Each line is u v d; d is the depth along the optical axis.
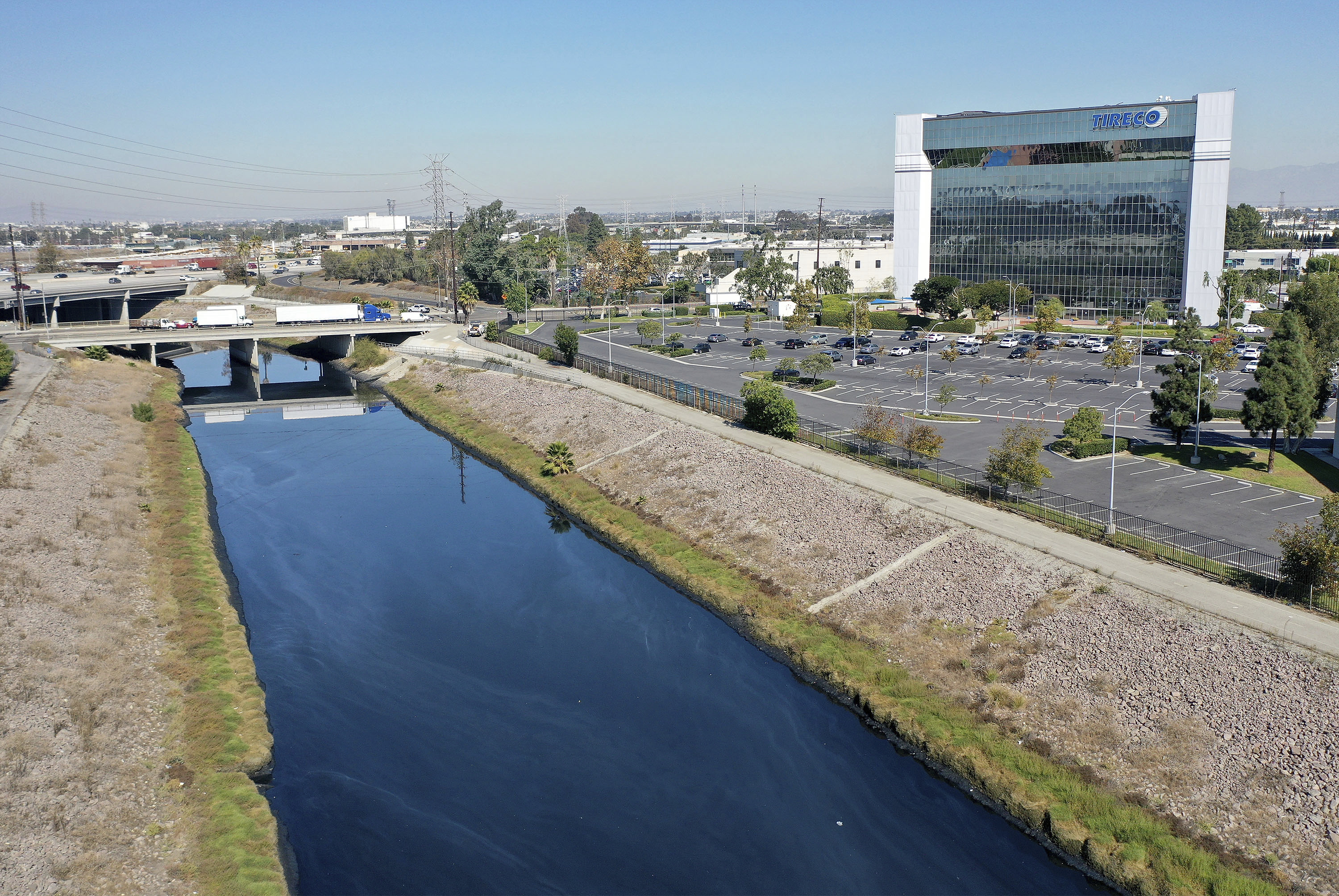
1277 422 72.56
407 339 159.00
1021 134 171.25
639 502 80.56
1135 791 40.97
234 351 162.75
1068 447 81.00
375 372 145.25
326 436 112.75
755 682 54.41
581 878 40.16
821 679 53.66
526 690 54.78
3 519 67.75
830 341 148.50
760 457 80.94
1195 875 36.59
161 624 58.22
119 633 55.91
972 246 180.75
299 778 46.69
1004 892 38.34
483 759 48.56
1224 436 86.75
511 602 66.19
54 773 42.66
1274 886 35.47
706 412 98.12
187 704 49.72
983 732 46.19
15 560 62.06
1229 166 155.12
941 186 181.62
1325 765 39.44
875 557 62.75
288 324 160.75
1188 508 65.69
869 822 42.75
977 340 142.50
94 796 41.72
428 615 64.50
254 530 80.88
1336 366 105.06
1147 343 136.88
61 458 84.94
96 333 140.88
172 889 36.94
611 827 43.34
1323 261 144.75
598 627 62.00
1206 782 40.47
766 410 87.19
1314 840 36.88
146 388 125.75
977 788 43.91
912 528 64.31
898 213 185.38
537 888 39.56
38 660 50.97
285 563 73.75
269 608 65.69
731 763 47.47
